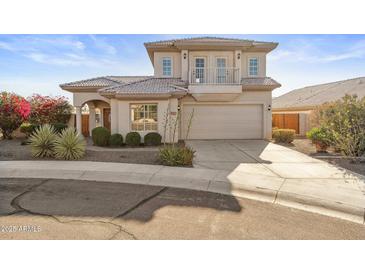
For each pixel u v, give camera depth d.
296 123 21.80
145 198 6.39
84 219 5.04
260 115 18.59
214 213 5.51
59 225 4.76
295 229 4.85
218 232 4.64
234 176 8.24
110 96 16.17
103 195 6.56
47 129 11.67
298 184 7.39
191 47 18.06
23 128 18.06
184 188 7.34
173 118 16.22
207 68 18.44
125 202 6.05
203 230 4.71
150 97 15.74
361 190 6.86
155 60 19.02
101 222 4.93
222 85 17.14
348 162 10.52
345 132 11.34
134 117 16.17
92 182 7.81
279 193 6.71
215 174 8.48
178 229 4.72
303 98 28.70
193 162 10.40
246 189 7.19
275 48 19.05
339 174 8.55
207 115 18.41
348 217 5.48
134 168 9.22
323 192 6.69
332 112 12.52
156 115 16.22
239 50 18.20
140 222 4.96
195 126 18.42
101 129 15.11
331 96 24.02
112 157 11.15
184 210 5.64
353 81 26.61
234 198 6.55
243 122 18.55
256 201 6.36
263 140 17.89
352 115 11.26
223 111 18.45
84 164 9.80
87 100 18.70
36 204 5.80
